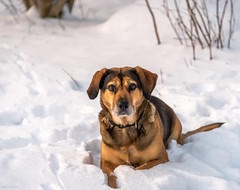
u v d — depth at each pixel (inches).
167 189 128.0
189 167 140.3
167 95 220.7
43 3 398.3
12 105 216.8
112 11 454.0
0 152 156.9
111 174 137.6
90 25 391.2
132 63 274.5
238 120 188.5
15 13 427.8
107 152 147.8
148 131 143.6
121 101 133.0
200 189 130.0
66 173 136.5
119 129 143.3
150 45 305.9
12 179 135.2
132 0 487.5
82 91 238.8
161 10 333.4
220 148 153.4
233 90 223.6
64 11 422.9
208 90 232.4
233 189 125.1
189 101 209.6
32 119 205.6
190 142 170.1
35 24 388.5
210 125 177.3
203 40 303.3
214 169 138.4
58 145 170.2
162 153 148.9
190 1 330.0
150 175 134.0
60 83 244.7
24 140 176.2
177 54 284.8
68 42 331.0
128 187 128.0
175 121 173.9
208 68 258.5
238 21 312.3
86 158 155.4
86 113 206.4
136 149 144.2
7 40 333.1
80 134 186.2
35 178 135.7
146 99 148.3
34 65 274.5
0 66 269.4
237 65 259.3
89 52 302.8
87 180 132.1
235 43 292.7
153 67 266.4
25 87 238.7
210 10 317.7
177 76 249.4
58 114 211.8
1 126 192.1
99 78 143.6
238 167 148.2
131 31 334.0
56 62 281.4
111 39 331.6
